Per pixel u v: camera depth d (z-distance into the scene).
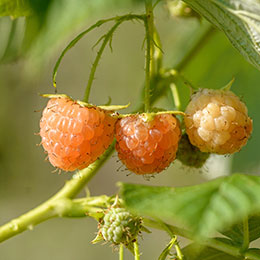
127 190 0.24
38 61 0.28
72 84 0.53
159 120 0.27
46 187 0.56
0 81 0.52
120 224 0.28
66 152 0.27
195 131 0.28
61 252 0.55
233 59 0.38
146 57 0.28
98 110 0.28
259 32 0.27
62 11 0.25
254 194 0.24
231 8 0.27
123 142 0.27
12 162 0.55
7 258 0.54
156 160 0.27
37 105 0.54
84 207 0.29
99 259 0.54
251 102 0.38
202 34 0.35
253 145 0.38
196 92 0.29
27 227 0.30
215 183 0.24
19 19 0.28
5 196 0.54
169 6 0.33
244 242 0.28
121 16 0.28
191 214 0.23
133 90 0.51
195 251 0.28
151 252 0.54
